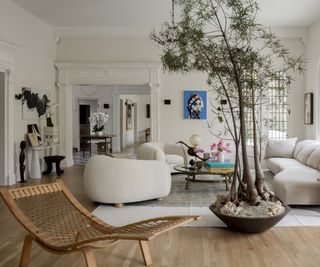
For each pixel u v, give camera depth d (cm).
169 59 418
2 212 505
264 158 870
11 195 315
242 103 418
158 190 562
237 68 409
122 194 530
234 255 348
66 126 977
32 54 834
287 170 620
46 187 346
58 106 973
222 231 421
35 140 805
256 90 445
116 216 487
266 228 403
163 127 967
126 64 945
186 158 845
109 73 960
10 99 718
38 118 862
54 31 959
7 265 326
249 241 386
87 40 970
